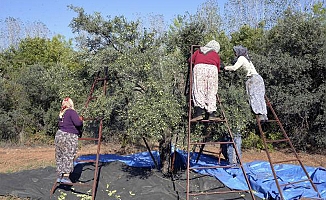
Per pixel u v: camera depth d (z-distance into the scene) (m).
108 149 12.60
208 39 8.59
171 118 6.60
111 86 7.88
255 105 7.36
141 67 7.05
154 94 6.79
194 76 6.75
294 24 12.48
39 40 20.00
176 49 8.08
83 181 7.52
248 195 6.87
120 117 7.55
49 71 13.05
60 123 6.95
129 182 7.55
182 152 9.76
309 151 12.80
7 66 17.19
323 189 7.25
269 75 12.28
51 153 11.88
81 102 8.34
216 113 7.56
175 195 6.82
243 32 16.95
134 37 7.73
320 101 11.92
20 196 6.52
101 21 8.00
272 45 13.66
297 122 12.81
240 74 8.00
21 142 13.50
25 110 13.66
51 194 6.64
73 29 8.16
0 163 10.12
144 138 8.38
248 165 9.41
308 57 12.09
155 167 8.77
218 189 7.25
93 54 8.00
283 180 7.98
